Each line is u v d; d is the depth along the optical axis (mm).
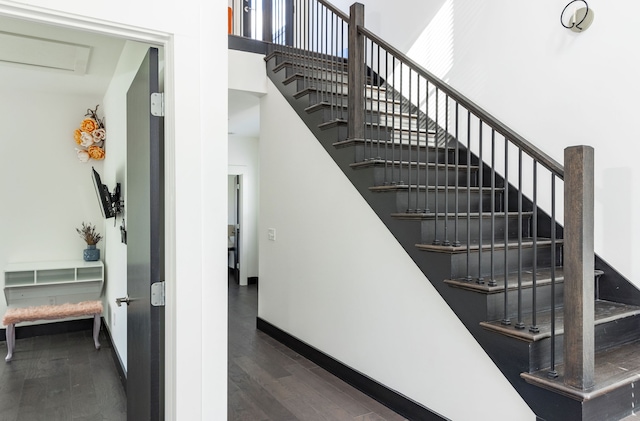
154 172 1752
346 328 3188
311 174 3609
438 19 3814
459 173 3320
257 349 3893
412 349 2607
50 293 4160
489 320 2123
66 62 3357
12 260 4312
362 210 3020
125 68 3010
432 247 2383
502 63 3227
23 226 4359
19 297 4055
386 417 2627
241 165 7402
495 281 2234
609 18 2547
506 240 2088
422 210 2773
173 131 1690
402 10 4238
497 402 2105
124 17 1575
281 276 4105
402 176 3070
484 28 3371
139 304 2074
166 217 1745
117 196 3410
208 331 1760
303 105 3688
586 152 1673
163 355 1821
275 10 5238
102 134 4512
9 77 3842
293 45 4445
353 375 3082
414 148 3375
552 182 1859
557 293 2439
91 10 1515
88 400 2922
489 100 3340
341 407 2758
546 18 2910
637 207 2430
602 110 2594
